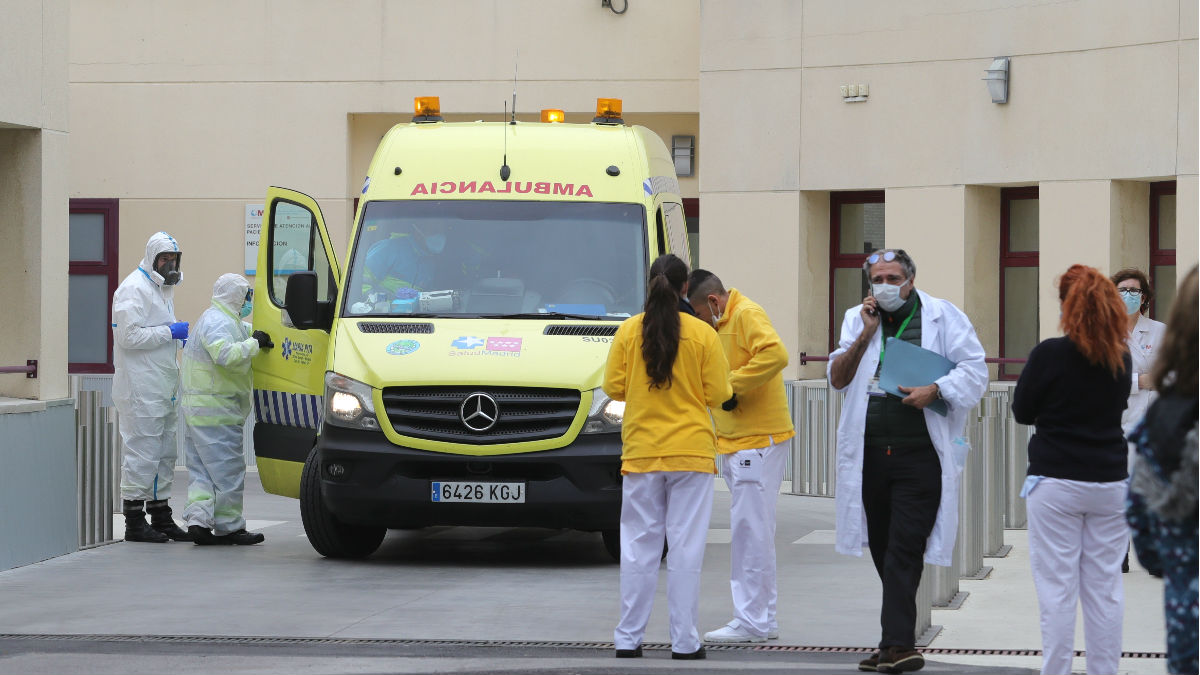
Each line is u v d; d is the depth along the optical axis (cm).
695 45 5150
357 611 2481
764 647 2220
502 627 2348
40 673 1992
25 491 2998
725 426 2264
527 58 5225
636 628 2108
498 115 5250
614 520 2855
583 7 5200
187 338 3334
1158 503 1320
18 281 3033
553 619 2414
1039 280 4450
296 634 2291
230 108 5300
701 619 2458
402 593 2664
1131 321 2762
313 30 5269
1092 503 1817
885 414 2000
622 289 3002
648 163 3183
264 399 3247
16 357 3050
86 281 5344
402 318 2978
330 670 2005
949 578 2573
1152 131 4191
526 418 2823
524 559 3117
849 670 2020
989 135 4484
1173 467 1312
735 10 4859
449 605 2541
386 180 3144
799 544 3312
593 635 2288
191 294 5316
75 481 3189
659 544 2116
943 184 4559
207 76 5303
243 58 5291
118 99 5334
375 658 2098
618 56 5184
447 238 3059
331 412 2878
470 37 5238
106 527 3381
